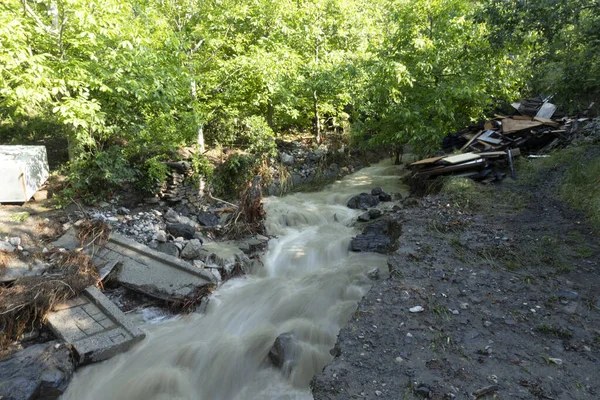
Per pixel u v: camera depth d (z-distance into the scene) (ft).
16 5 23.21
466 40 33.37
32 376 12.69
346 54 42.01
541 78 37.27
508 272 16.99
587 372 11.41
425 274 17.01
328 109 44.01
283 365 14.08
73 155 27.27
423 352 12.40
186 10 33.40
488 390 10.77
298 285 19.58
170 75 27.07
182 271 19.90
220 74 33.91
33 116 33.73
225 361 14.74
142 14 29.37
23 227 21.93
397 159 42.37
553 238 19.43
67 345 14.43
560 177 26.40
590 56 25.82
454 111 35.47
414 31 33.63
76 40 24.25
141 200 28.43
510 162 28.94
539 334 13.11
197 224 26.11
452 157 31.01
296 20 40.01
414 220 22.88
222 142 37.65
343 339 13.08
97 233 22.30
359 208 30.50
